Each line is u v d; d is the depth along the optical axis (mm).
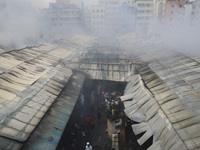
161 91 11000
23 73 12258
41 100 9953
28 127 7742
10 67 12445
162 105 9695
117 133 11281
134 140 10734
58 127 8805
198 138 6898
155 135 8398
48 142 7715
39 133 7969
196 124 7582
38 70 13664
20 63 13688
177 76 12172
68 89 12898
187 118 8086
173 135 7559
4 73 11211
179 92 10250
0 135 6848
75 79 15047
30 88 10602
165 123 8469
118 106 15031
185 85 10734
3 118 7691
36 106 9289
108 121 11789
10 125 7469
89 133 12383
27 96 9742
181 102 9297
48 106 9727
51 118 9195
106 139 11930
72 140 11062
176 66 13844
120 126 11883
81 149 10805
